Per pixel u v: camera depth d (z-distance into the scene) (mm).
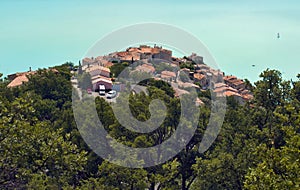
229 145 35156
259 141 32969
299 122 24000
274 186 20359
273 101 36781
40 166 25266
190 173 35656
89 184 28844
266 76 36938
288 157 21688
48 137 26141
